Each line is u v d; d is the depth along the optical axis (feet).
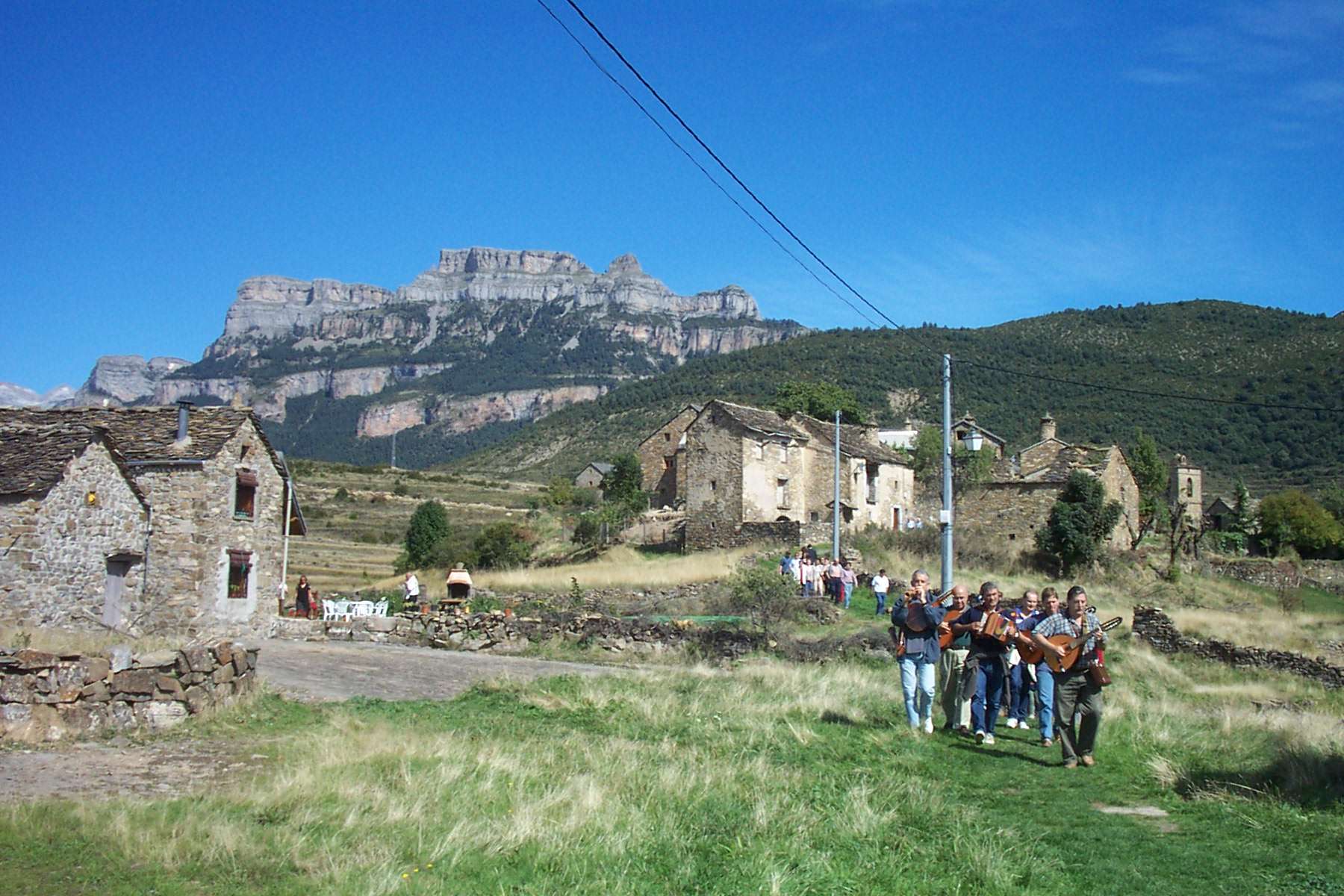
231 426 92.73
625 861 27.48
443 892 24.67
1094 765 40.96
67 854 25.96
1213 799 35.37
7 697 39.55
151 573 87.71
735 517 168.66
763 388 383.65
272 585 97.04
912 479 207.31
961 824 31.35
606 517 180.14
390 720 47.34
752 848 28.50
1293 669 101.50
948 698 48.44
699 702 54.44
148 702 42.86
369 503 318.65
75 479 81.46
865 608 113.70
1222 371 313.73
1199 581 177.88
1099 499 169.48
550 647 84.38
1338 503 237.86
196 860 25.88
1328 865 27.99
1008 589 138.82
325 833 28.50
